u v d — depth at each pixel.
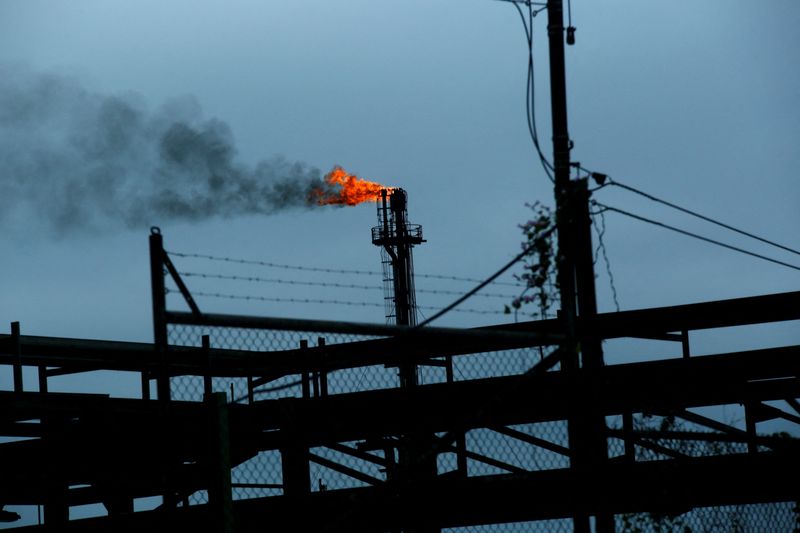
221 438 34.53
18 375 47.62
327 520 36.78
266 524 37.22
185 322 29.78
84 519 38.97
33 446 42.16
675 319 45.31
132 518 37.88
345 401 43.28
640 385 41.38
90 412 46.69
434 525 35.59
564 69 34.69
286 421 42.06
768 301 44.25
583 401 33.94
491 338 33.62
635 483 34.31
